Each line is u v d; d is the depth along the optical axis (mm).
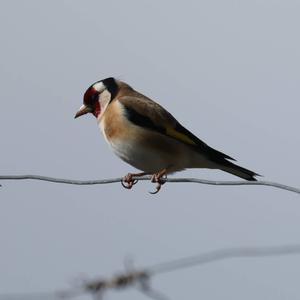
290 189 8867
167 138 12266
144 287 4957
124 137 12367
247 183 9211
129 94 12938
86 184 10547
